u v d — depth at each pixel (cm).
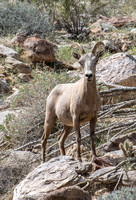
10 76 2619
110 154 1262
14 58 2805
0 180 1399
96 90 1226
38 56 2842
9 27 3562
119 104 1708
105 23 4188
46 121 1441
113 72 2166
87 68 1163
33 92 1895
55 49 3309
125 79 2106
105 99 1958
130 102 1681
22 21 3647
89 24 4262
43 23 3747
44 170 1169
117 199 982
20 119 1797
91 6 4356
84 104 1213
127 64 2200
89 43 3400
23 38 3006
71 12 3953
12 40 3022
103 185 1129
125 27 4091
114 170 1140
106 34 3803
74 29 3956
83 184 1138
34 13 3772
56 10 4225
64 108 1322
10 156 1506
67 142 1652
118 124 1573
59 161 1205
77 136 1231
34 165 1488
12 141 1698
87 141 1627
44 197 1068
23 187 1128
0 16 3625
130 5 5100
